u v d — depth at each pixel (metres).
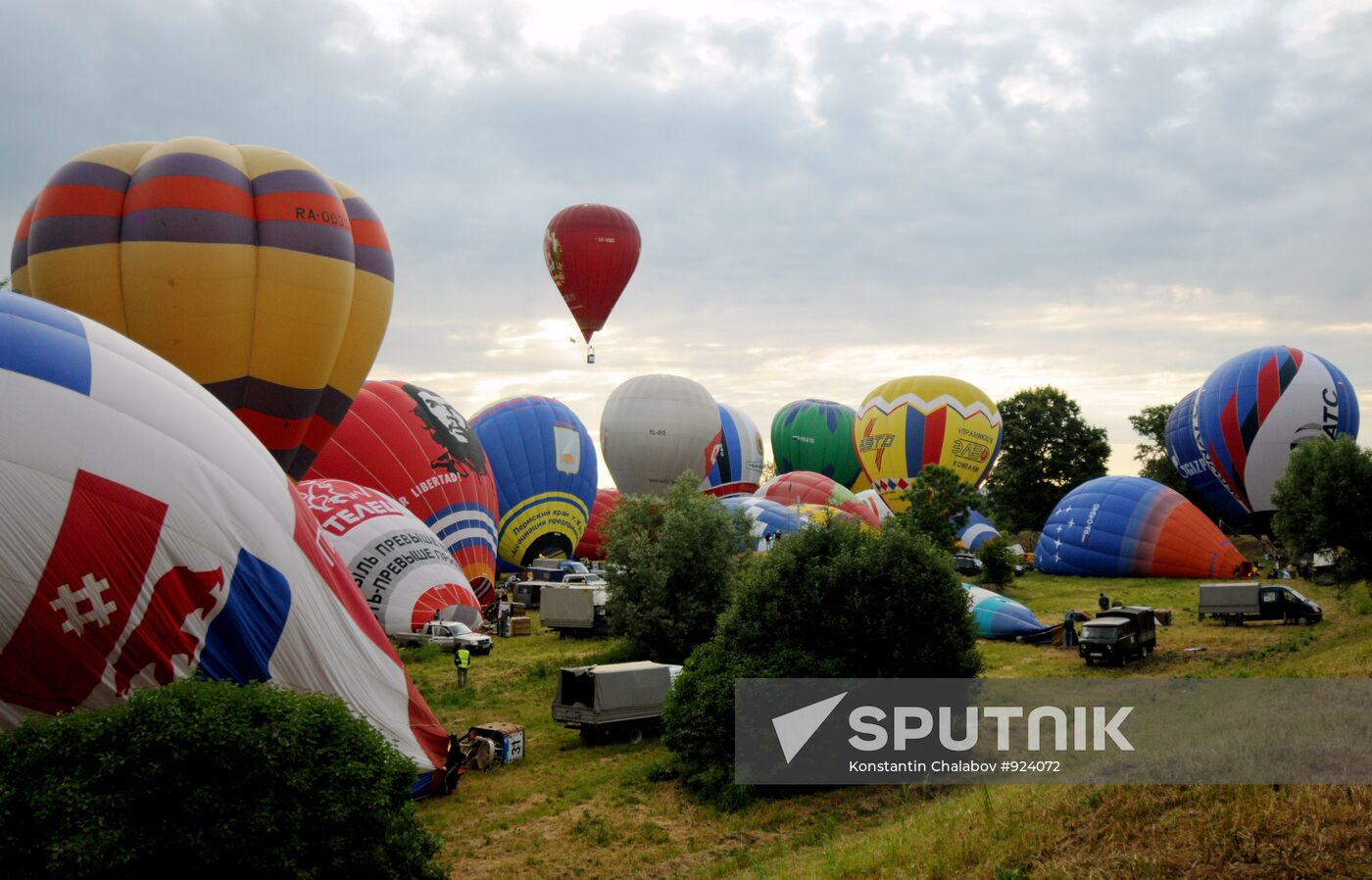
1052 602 53.38
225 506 18.91
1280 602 42.47
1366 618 40.53
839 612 23.97
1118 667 33.91
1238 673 27.45
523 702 30.56
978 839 13.51
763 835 19.03
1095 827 12.64
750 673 22.53
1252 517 65.75
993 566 58.41
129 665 17.28
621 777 22.67
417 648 38.19
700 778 21.47
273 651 19.06
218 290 32.25
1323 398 62.28
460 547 46.94
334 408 37.59
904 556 24.55
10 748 12.04
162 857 11.61
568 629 43.31
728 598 36.12
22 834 11.29
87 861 10.99
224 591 18.42
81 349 18.23
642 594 36.84
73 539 16.75
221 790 12.05
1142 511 62.69
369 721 20.31
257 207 33.66
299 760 12.59
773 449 100.31
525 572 59.03
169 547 17.84
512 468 58.94
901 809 19.36
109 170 32.75
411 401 48.50
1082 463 100.81
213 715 12.45
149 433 18.23
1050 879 11.30
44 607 16.44
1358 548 40.72
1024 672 33.59
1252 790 12.30
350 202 38.47
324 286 34.16
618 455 76.06
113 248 32.06
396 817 13.12
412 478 46.44
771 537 58.41
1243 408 63.62
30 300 18.64
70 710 16.67
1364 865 10.13
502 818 20.16
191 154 32.97
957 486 63.88
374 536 39.66
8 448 16.53
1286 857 10.54
